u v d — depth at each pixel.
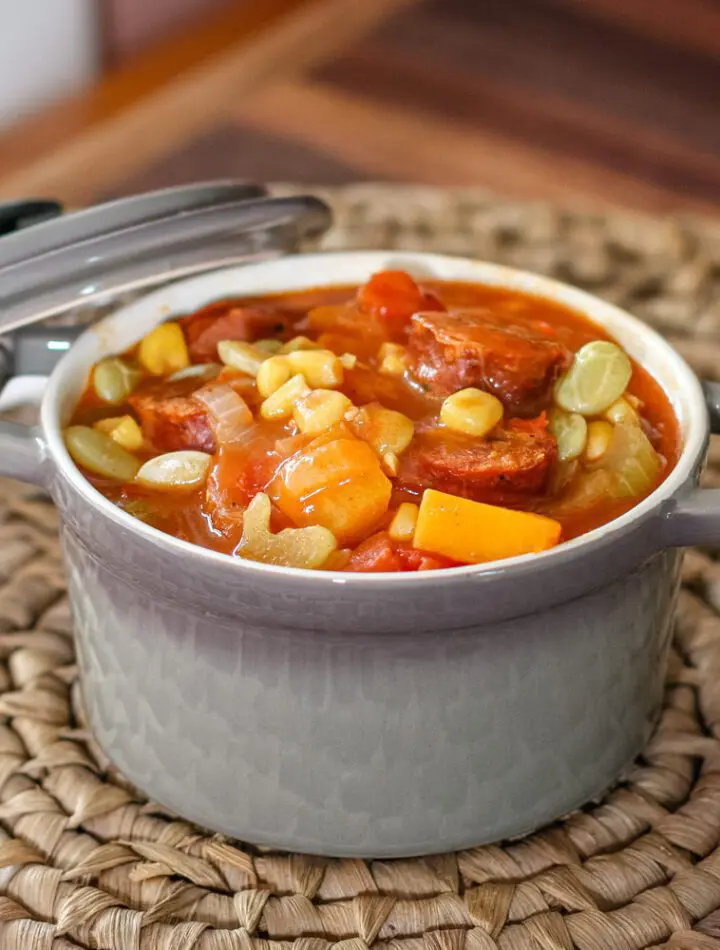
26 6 0.80
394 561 0.30
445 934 0.32
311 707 0.30
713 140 0.70
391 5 0.80
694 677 0.37
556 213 0.49
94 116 0.69
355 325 0.35
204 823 0.33
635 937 0.32
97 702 0.33
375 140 0.67
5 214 0.35
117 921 0.32
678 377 0.34
